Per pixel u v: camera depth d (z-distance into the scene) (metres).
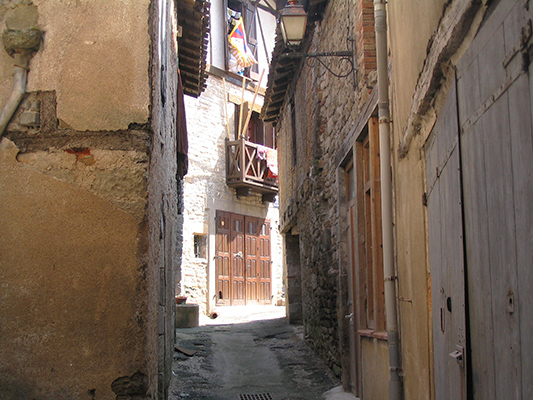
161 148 3.82
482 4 1.76
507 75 1.52
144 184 2.70
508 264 1.54
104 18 2.80
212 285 14.89
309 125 8.00
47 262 2.60
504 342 1.59
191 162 14.88
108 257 2.62
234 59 16.45
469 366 2.00
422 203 2.92
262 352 7.96
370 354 4.75
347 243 6.02
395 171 3.79
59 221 2.64
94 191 2.67
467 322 2.01
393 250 3.86
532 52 1.33
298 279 11.90
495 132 1.63
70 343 2.54
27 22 2.79
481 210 1.81
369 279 5.06
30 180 2.66
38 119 2.71
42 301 2.57
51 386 2.51
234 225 16.06
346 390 5.67
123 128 2.71
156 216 3.12
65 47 2.77
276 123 12.54
